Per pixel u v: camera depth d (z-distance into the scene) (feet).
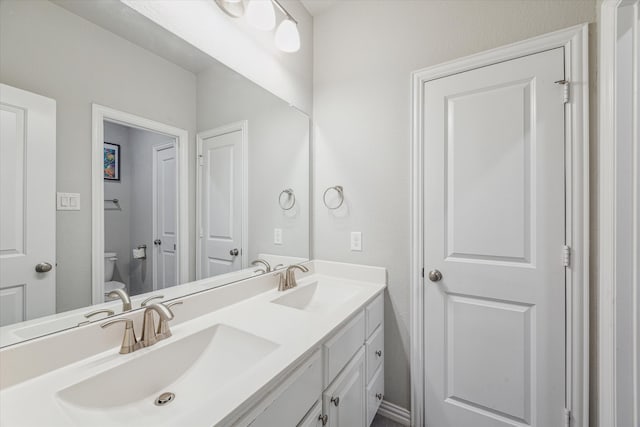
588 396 3.76
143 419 2.38
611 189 3.36
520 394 4.22
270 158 5.18
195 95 3.92
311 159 6.19
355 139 5.69
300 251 5.88
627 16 3.25
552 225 4.00
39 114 2.51
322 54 6.13
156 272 3.46
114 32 3.05
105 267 2.97
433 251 4.87
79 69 2.77
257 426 2.22
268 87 5.07
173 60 3.62
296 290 4.97
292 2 5.65
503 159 4.33
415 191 5.02
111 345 2.79
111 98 3.03
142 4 3.24
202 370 3.04
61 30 2.65
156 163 3.49
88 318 2.80
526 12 4.20
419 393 4.98
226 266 4.40
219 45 4.14
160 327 3.01
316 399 3.05
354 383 3.92
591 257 3.77
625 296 3.26
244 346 3.16
